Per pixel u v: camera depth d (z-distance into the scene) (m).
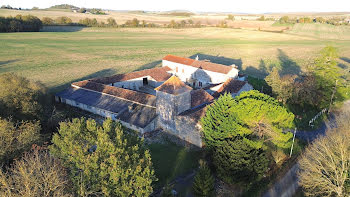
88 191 22.91
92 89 58.28
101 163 23.06
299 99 59.78
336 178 27.81
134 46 138.00
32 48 118.75
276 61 105.62
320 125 52.25
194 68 76.12
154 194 31.98
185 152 41.00
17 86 42.62
